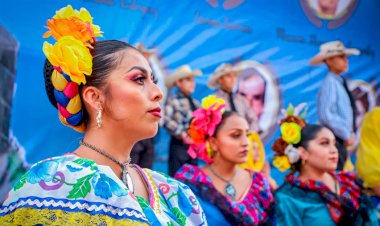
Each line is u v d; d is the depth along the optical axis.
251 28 4.32
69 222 0.95
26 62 3.35
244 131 2.86
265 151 4.25
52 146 3.38
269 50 4.39
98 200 0.97
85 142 1.09
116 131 1.09
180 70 3.95
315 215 3.24
